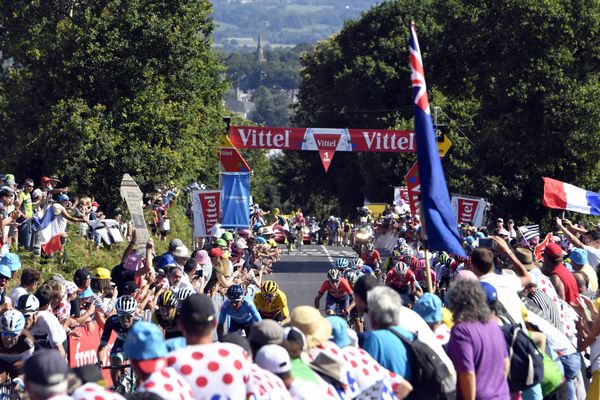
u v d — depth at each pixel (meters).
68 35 94.75
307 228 164.62
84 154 89.69
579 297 30.20
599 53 106.62
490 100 115.56
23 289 31.30
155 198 94.31
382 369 19.56
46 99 95.19
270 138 83.44
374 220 115.06
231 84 145.62
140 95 94.75
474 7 114.00
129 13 94.62
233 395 16.28
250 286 41.06
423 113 27.19
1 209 53.56
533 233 54.47
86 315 32.66
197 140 118.94
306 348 19.56
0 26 100.62
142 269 37.78
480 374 20.31
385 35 188.38
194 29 99.75
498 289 25.16
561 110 105.00
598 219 110.81
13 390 26.95
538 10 105.19
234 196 74.38
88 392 14.69
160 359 16.56
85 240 67.81
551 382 24.45
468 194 114.81
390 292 20.67
